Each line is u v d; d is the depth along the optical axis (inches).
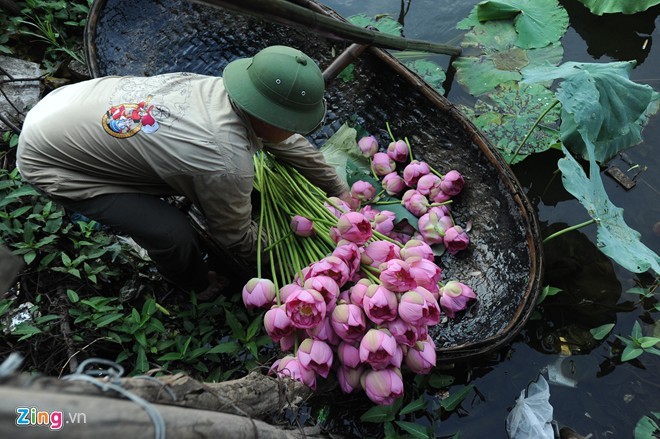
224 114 58.6
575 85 80.7
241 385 48.5
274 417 54.8
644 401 70.3
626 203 89.7
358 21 113.0
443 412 70.0
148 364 66.0
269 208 71.7
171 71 100.2
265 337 69.6
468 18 111.7
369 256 63.8
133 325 68.9
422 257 64.0
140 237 65.1
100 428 25.7
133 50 99.3
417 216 79.6
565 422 69.4
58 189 62.1
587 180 73.1
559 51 103.9
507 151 92.2
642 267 68.2
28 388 25.3
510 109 96.8
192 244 67.8
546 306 78.4
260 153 74.2
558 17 106.8
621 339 73.0
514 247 73.8
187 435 33.8
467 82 103.2
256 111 57.2
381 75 89.4
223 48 101.1
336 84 95.3
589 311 77.8
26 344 67.2
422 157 87.4
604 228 70.5
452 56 107.1
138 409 28.7
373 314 56.9
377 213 77.7
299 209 72.5
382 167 84.2
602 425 68.8
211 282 77.5
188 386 37.4
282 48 58.7
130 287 76.1
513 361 74.2
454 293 68.1
